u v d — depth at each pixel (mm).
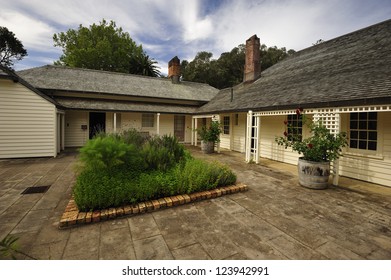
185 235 2865
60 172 6332
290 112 6551
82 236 2793
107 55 29125
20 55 35094
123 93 13828
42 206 3816
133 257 2377
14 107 8086
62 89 11875
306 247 2607
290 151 8344
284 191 4867
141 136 6383
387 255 2455
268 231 3000
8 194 4441
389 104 4082
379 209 3844
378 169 5512
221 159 9383
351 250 2551
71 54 28250
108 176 3920
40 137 8578
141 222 3229
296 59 11320
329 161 5062
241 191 4793
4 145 8055
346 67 6934
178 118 16469
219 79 33938
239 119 11930
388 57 5883
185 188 4250
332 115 5297
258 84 11383
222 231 2986
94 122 13438
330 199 4352
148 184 3893
